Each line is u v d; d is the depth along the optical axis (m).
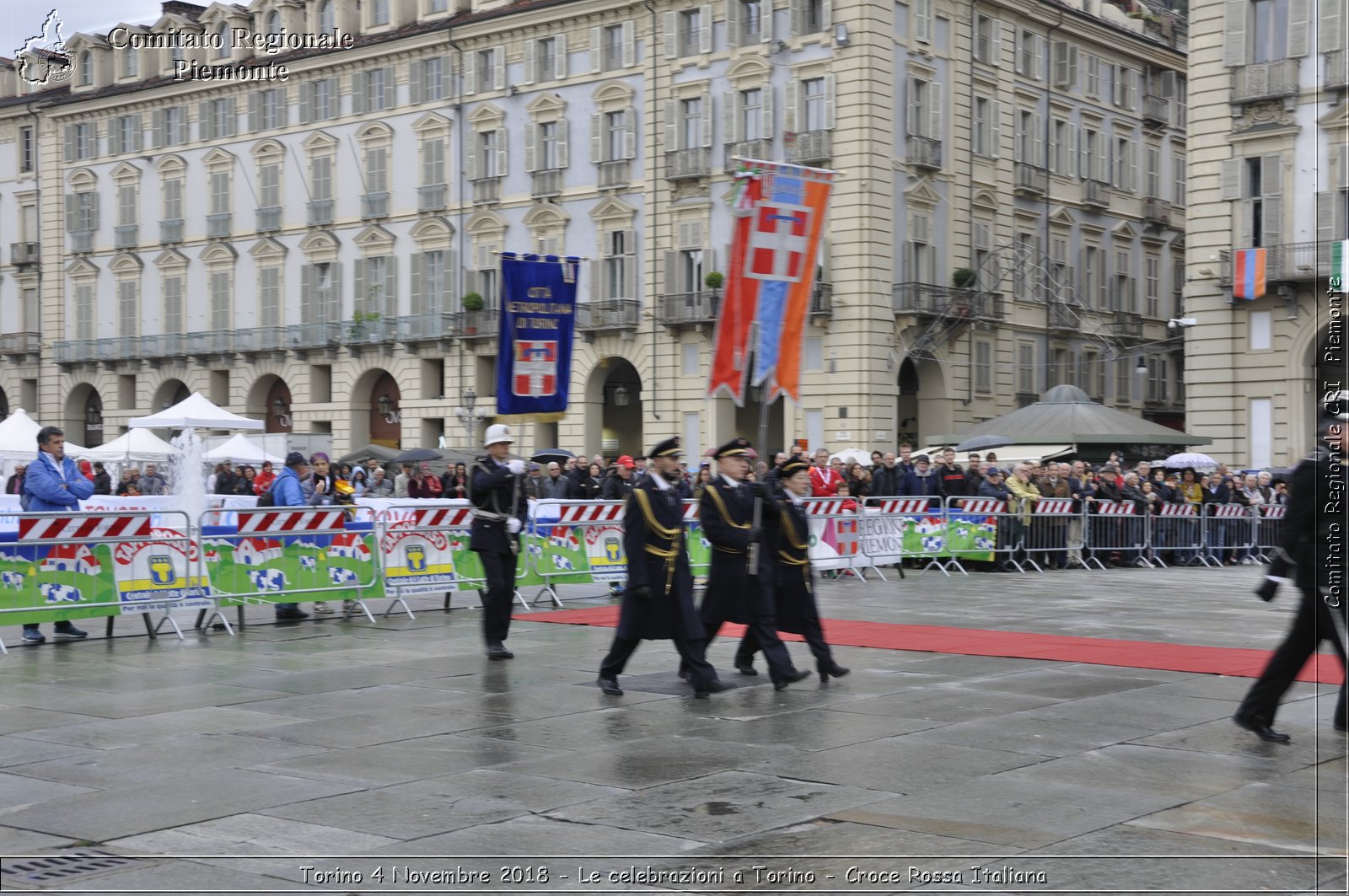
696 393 44.25
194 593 15.14
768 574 11.40
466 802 7.57
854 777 8.15
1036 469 26.38
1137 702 10.66
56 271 61.03
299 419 53.97
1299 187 34.25
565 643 14.41
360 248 52.00
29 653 13.66
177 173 57.03
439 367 50.88
